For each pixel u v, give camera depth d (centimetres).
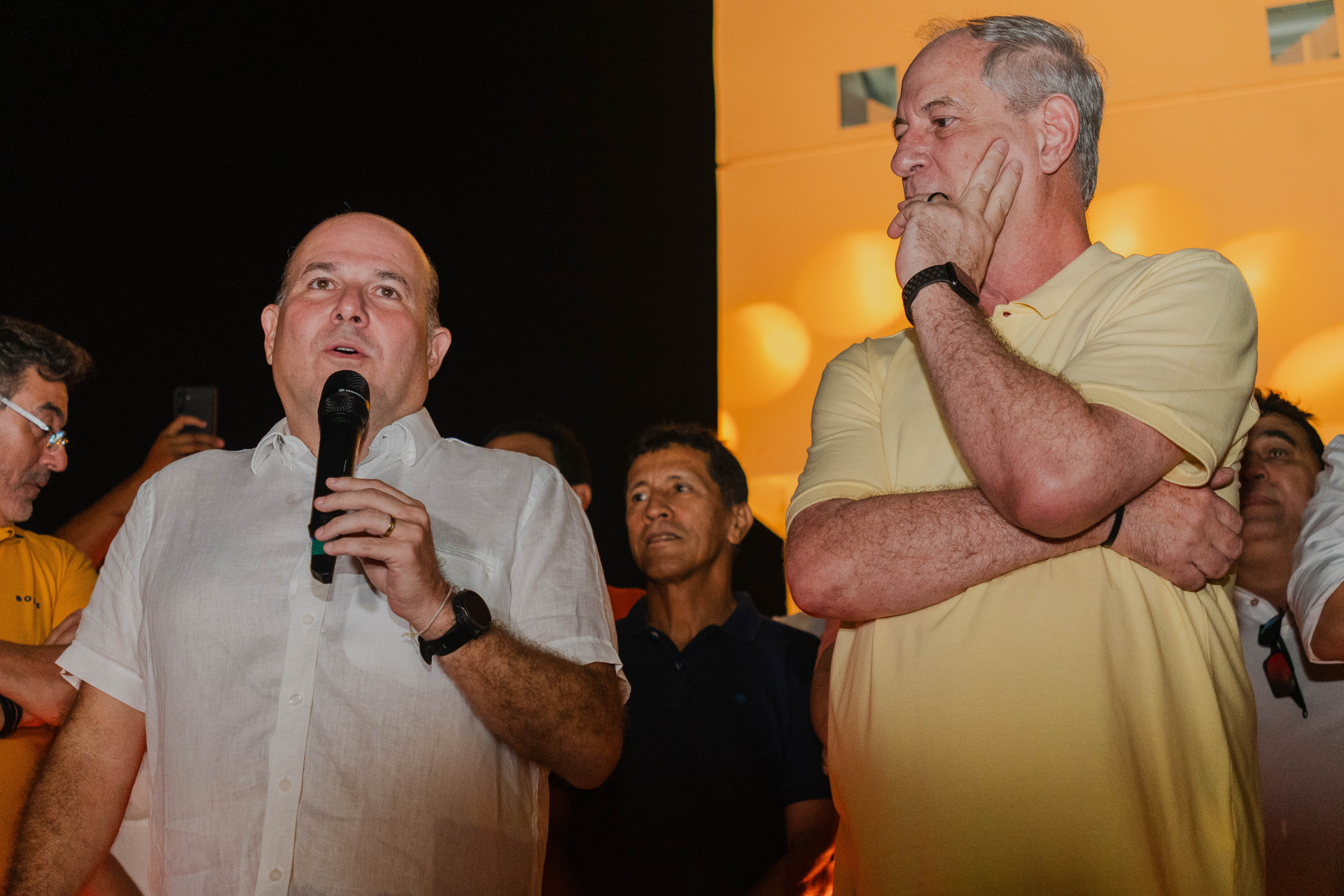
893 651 138
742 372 444
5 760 204
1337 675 222
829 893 217
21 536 237
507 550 157
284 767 138
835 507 143
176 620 149
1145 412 126
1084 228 158
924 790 129
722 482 262
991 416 127
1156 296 137
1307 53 375
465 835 142
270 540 153
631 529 259
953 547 133
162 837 143
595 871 227
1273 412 257
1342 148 367
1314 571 188
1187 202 381
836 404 160
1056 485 122
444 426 430
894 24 429
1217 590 140
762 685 235
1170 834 123
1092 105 159
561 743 144
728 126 453
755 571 434
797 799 223
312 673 143
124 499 280
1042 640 129
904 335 166
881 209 428
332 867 135
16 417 235
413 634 146
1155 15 391
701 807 223
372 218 180
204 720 143
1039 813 124
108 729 156
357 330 164
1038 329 146
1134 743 126
